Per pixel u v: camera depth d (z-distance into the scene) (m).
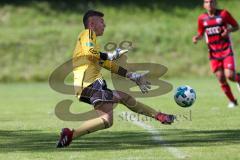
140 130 34.94
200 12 124.06
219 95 62.91
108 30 108.62
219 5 127.38
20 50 104.81
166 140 30.48
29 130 36.59
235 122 37.88
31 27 115.25
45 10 122.81
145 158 24.92
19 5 124.31
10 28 114.50
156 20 120.56
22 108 54.22
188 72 99.94
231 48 46.94
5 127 38.47
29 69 101.12
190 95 31.84
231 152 25.84
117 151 27.11
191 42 106.56
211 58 47.88
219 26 46.81
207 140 30.06
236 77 46.69
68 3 126.38
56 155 26.30
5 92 77.38
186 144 28.84
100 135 32.97
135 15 122.50
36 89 82.00
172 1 128.75
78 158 25.33
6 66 101.69
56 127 38.00
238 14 123.75
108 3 127.50
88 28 29.61
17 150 28.36
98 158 25.23
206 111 45.72
